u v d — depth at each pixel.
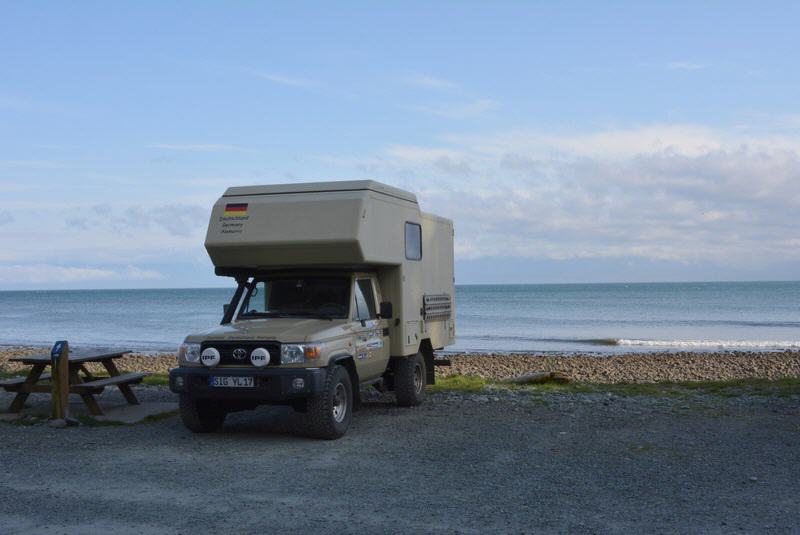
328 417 9.40
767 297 108.38
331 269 10.82
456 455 8.59
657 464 8.08
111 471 7.82
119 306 100.19
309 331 9.52
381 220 10.89
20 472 7.77
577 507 6.45
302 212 10.36
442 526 5.93
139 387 15.29
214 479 7.47
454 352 32.84
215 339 9.54
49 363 11.11
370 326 10.88
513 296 121.38
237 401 9.84
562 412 11.69
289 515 6.22
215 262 10.75
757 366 25.56
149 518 6.15
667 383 15.63
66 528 5.89
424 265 12.74
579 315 64.06
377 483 7.30
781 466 7.95
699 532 5.76
